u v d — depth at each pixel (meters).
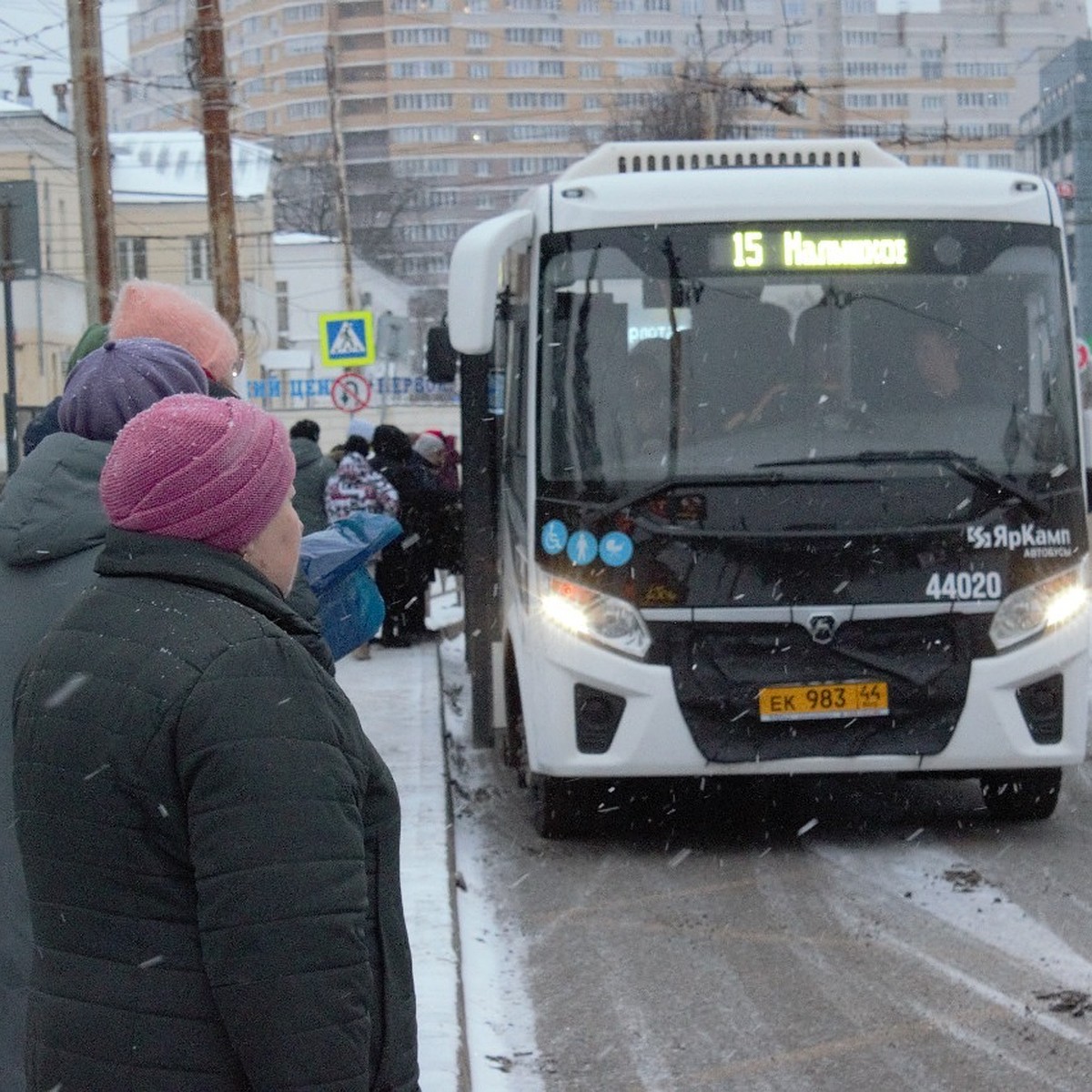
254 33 99.44
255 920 2.37
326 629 4.42
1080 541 8.05
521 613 8.43
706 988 6.25
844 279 8.10
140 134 54.78
